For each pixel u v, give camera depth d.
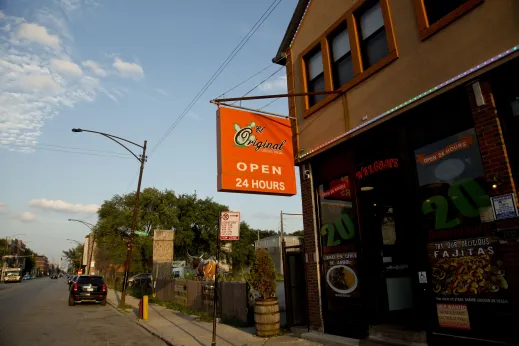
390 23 7.49
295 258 10.59
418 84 6.80
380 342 7.01
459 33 6.14
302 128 9.95
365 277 7.75
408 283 7.60
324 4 9.55
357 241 8.06
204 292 15.27
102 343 9.88
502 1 5.53
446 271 6.08
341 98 8.71
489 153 5.53
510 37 5.39
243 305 11.81
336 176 8.95
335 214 8.86
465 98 6.08
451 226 6.08
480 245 5.64
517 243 5.09
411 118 7.00
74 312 17.42
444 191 6.27
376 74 7.78
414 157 6.89
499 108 5.55
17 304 21.33
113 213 50.88
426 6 6.88
